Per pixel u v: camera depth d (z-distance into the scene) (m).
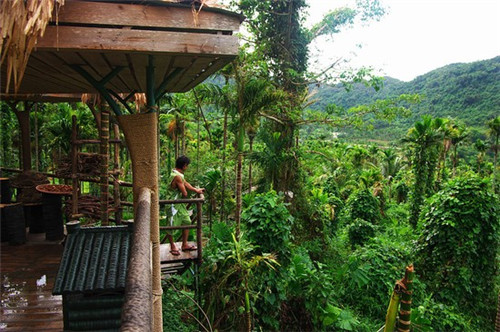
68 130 10.15
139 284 0.83
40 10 1.80
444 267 7.49
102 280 2.70
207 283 4.86
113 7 2.32
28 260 4.70
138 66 3.10
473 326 6.84
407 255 8.02
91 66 3.02
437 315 6.56
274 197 5.90
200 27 2.46
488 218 7.28
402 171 26.73
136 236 1.31
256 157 9.86
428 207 8.47
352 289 7.30
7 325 3.08
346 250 11.18
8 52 1.78
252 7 9.62
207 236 9.26
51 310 3.36
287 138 10.10
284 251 5.55
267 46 9.95
